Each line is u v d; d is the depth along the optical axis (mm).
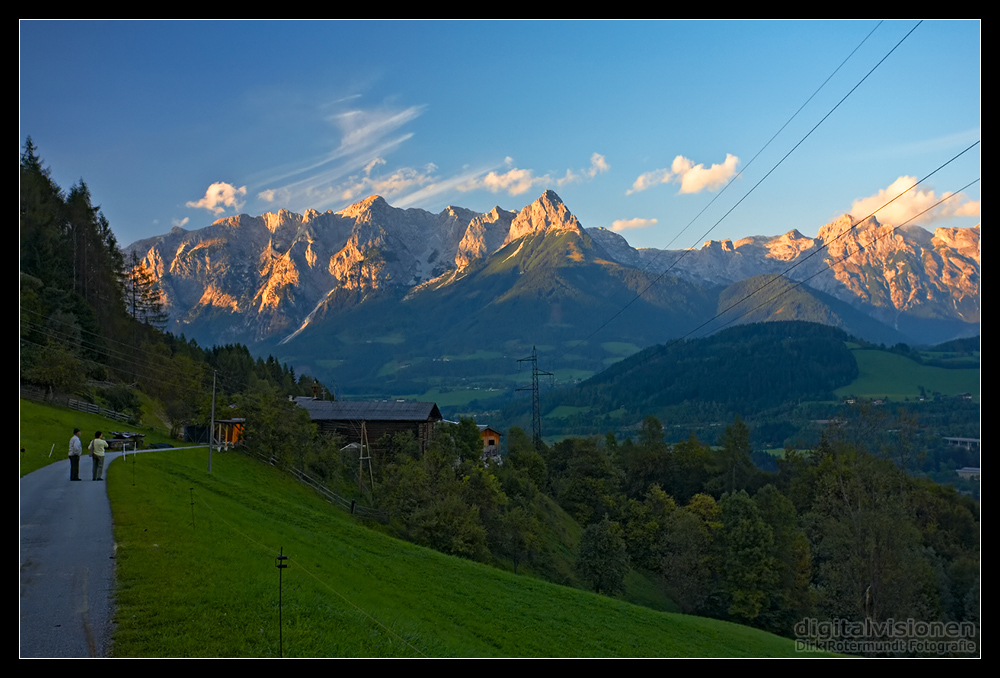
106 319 149625
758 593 82125
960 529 93062
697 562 92000
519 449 136750
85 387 104188
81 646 19250
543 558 91438
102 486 42906
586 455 135875
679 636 48438
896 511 67062
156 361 140375
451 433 122062
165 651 19562
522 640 38375
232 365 195500
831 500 77438
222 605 23969
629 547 108312
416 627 31188
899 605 63281
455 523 75438
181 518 35969
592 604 52219
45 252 127062
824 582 79875
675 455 154375
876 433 84812
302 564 36000
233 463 76500
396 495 83000
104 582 24188
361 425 114125
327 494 84562
